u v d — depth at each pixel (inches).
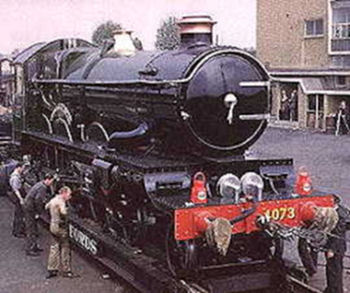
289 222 309.9
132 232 353.7
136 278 332.5
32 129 564.1
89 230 393.7
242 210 298.2
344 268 378.6
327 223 301.7
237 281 311.9
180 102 309.1
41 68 526.3
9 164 631.2
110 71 389.7
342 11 1315.2
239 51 319.0
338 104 1318.9
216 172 325.1
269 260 329.7
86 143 427.2
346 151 957.8
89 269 389.1
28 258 418.0
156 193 306.8
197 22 337.4
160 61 340.2
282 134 1252.5
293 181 333.7
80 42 550.9
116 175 338.3
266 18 1510.8
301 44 1421.0
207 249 327.0
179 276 308.0
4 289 354.3
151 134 345.7
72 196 429.4
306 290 319.9
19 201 471.2
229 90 314.7
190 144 318.3
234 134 320.8
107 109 392.8
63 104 463.2
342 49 1323.8
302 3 1408.7
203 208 291.0
